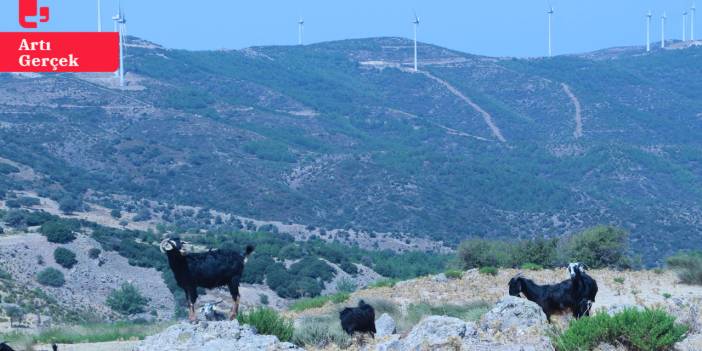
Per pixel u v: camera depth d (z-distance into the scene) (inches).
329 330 721.0
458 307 1050.1
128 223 4736.7
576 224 5595.5
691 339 620.1
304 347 693.3
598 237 1708.9
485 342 587.2
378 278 3405.5
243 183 6254.9
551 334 606.5
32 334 977.5
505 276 1407.5
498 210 6003.9
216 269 685.3
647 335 576.1
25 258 3093.0
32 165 5831.7
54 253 3152.1
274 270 3006.9
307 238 5113.2
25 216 3809.1
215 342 602.5
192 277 682.2
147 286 3115.2
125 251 3368.6
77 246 3253.0
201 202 5959.6
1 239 3235.7
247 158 7003.0
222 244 3644.2
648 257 4648.1
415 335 609.6
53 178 5684.1
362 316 727.1
